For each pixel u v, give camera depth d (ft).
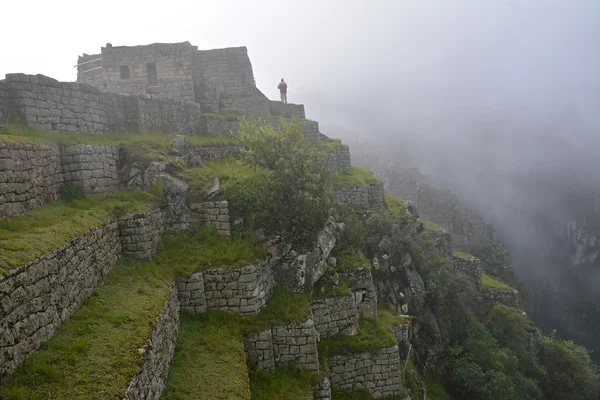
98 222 32.35
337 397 44.34
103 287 29.71
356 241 56.24
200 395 26.25
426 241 72.69
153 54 77.00
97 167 39.93
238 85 85.87
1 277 18.25
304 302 43.14
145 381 21.61
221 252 40.88
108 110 51.65
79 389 18.20
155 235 39.75
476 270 91.71
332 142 92.94
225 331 36.22
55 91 43.83
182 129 63.77
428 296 68.80
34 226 26.78
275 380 36.99
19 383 17.81
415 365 62.64
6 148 27.73
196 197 44.62
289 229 47.47
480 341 70.79
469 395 66.23
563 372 80.94
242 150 51.67
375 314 51.65
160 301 29.96
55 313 22.56
